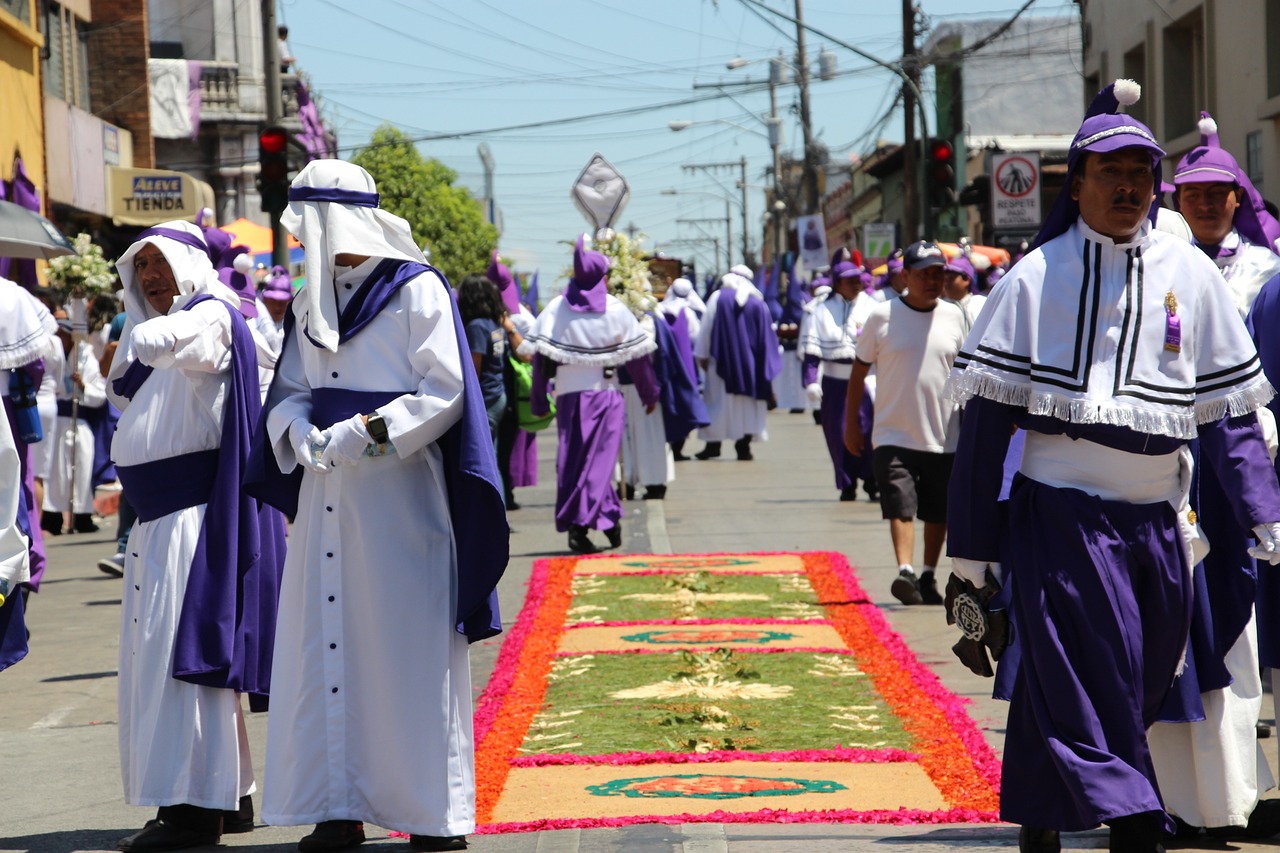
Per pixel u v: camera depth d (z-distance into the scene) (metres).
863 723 9.65
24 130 32.38
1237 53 29.03
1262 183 28.08
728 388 28.70
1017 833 7.34
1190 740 7.12
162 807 7.68
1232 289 8.39
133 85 43.59
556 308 17.48
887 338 13.74
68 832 8.01
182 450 7.68
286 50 59.16
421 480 7.38
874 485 21.84
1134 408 6.04
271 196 24.42
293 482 7.51
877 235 48.69
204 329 7.54
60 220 36.22
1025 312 6.12
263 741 9.89
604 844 7.26
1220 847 7.18
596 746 9.20
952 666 11.38
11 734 10.30
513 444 22.16
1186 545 6.29
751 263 117.81
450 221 81.31
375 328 7.35
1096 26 37.59
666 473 22.27
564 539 18.81
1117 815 5.72
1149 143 6.04
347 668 7.25
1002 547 6.29
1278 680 7.78
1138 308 6.10
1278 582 7.47
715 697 10.37
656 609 13.75
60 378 21.89
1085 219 6.17
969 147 55.84
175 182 38.81
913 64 40.59
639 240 21.97
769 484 24.53
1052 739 5.95
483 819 7.75
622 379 21.95
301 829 7.96
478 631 7.39
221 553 7.59
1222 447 6.29
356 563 7.26
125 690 7.69
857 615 13.18
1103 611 6.01
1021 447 6.28
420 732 7.22
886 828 7.50
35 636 13.92
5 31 31.27
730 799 8.02
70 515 22.45
